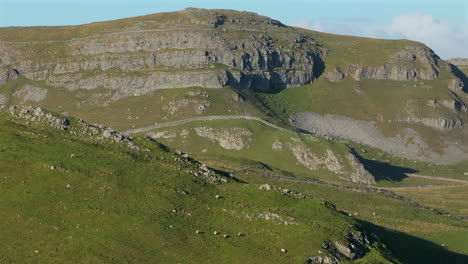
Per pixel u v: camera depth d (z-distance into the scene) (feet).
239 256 466.70
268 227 505.66
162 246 467.52
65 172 531.09
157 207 514.68
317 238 494.18
